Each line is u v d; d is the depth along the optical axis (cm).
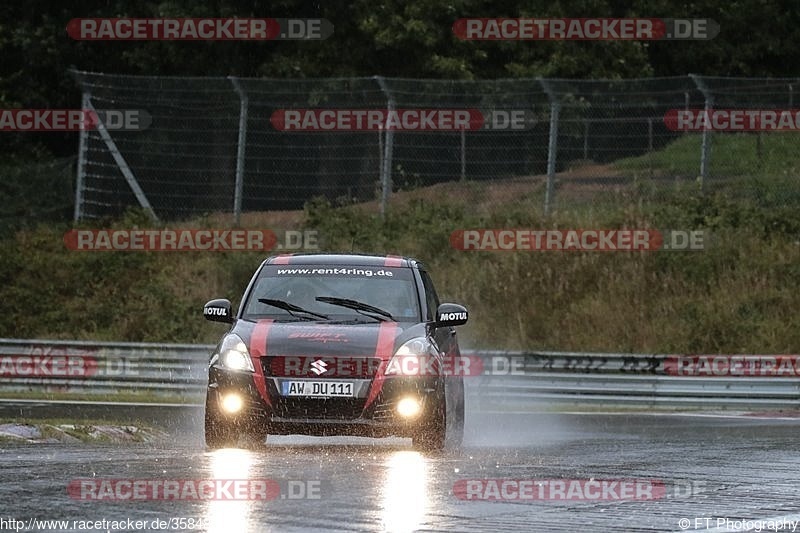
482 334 8850
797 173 10150
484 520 2358
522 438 4831
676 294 9012
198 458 3394
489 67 12619
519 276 9269
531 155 10906
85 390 7825
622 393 7269
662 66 14175
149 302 9500
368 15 12550
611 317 8744
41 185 11225
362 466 3228
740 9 14112
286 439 4469
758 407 7125
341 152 10900
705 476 3184
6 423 4141
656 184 10219
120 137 11894
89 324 9494
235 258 9894
